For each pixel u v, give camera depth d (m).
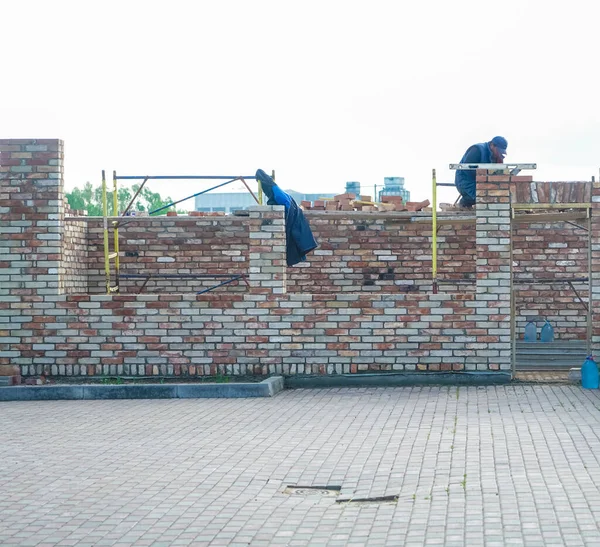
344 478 8.16
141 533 6.70
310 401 12.54
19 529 6.86
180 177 15.15
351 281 16.69
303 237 14.48
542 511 6.75
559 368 15.06
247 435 10.19
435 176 14.40
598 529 6.27
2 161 14.33
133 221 16.61
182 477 8.37
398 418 10.97
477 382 13.77
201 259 16.94
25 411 12.25
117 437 10.26
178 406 12.38
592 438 9.38
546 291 16.25
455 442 9.40
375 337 13.92
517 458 8.55
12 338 14.35
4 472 8.70
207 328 14.14
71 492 7.92
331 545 6.29
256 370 14.08
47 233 14.30
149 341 14.21
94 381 14.08
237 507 7.36
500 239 13.76
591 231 13.84
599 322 13.80
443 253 16.55
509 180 13.76
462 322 13.80
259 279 14.10
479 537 6.23
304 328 14.02
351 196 16.41
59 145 14.31
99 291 16.83
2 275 14.35
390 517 6.91
